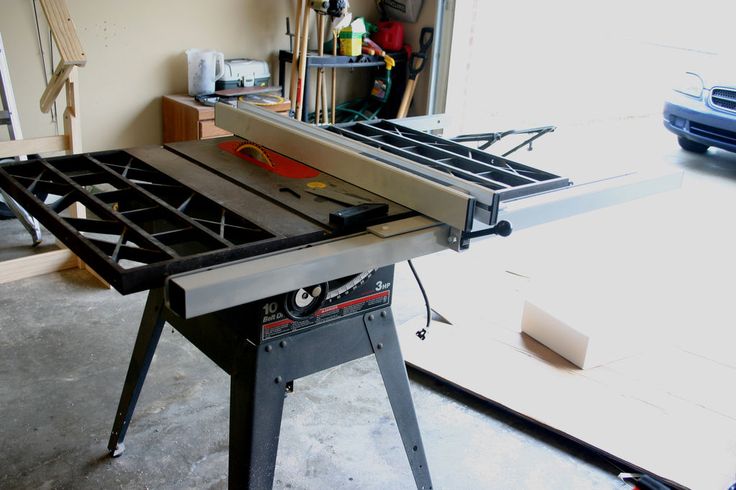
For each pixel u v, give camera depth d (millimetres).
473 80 5098
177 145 1674
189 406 2148
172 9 3904
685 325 2750
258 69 4211
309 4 4121
